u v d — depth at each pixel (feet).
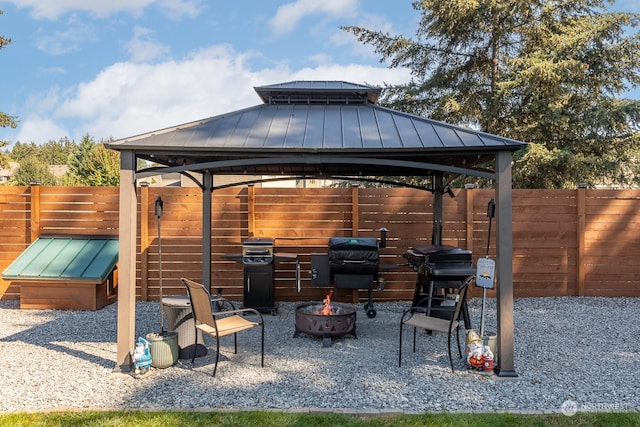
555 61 40.19
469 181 44.57
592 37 40.11
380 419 12.25
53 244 27.61
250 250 24.56
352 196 28.07
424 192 28.14
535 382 15.24
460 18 42.80
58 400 13.56
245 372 16.19
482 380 15.40
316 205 28.14
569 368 16.66
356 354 18.42
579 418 12.26
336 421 12.06
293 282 28.22
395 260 28.17
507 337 15.74
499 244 15.72
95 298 26.11
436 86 46.88
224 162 16.05
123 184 15.90
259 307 24.98
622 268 28.30
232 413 12.48
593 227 28.35
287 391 14.37
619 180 43.27
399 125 17.62
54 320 23.81
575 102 42.78
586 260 28.43
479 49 45.83
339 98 20.61
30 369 16.35
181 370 16.38
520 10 40.78
